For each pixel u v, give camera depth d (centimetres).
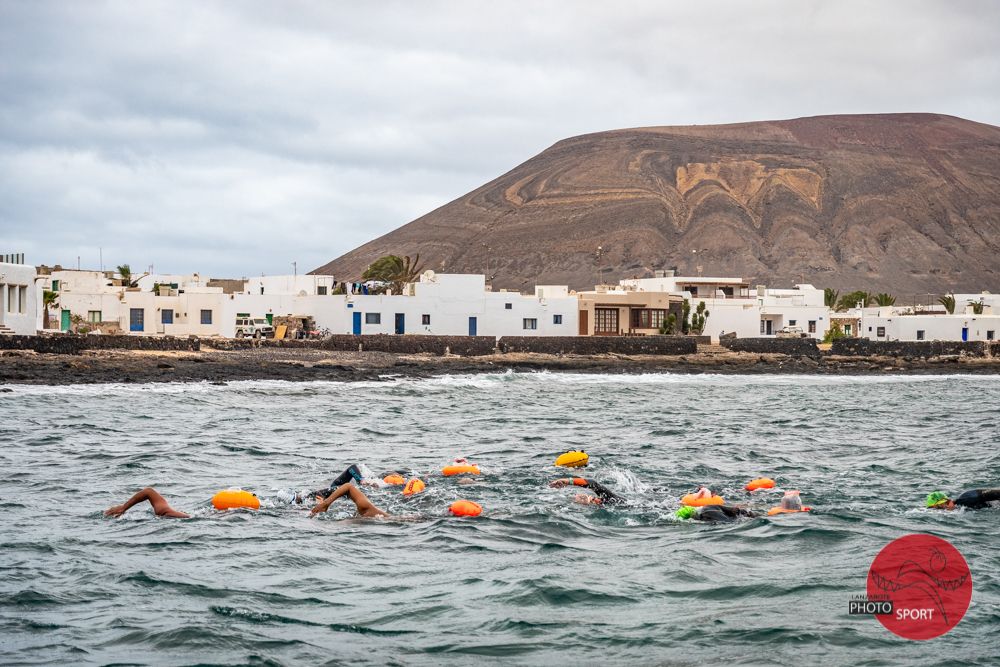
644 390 7581
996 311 15075
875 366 10450
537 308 10419
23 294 7119
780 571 1792
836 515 2281
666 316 11412
